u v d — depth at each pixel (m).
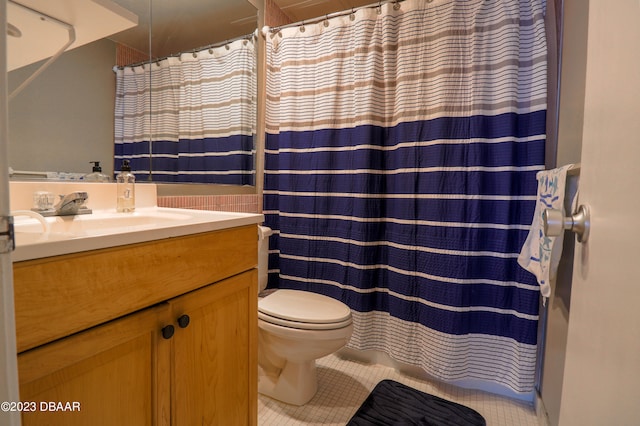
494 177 1.38
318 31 1.73
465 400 1.42
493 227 1.40
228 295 0.93
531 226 1.22
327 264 1.77
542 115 1.29
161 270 0.72
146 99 1.27
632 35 0.33
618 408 0.33
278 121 1.89
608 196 0.38
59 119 1.00
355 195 1.65
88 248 0.58
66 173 1.02
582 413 0.43
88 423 0.60
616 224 0.36
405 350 1.57
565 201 0.95
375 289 1.68
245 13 1.72
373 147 1.61
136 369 0.69
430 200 1.48
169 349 0.75
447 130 1.43
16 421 0.31
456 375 1.42
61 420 0.56
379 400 1.41
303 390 1.39
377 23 1.59
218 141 1.59
